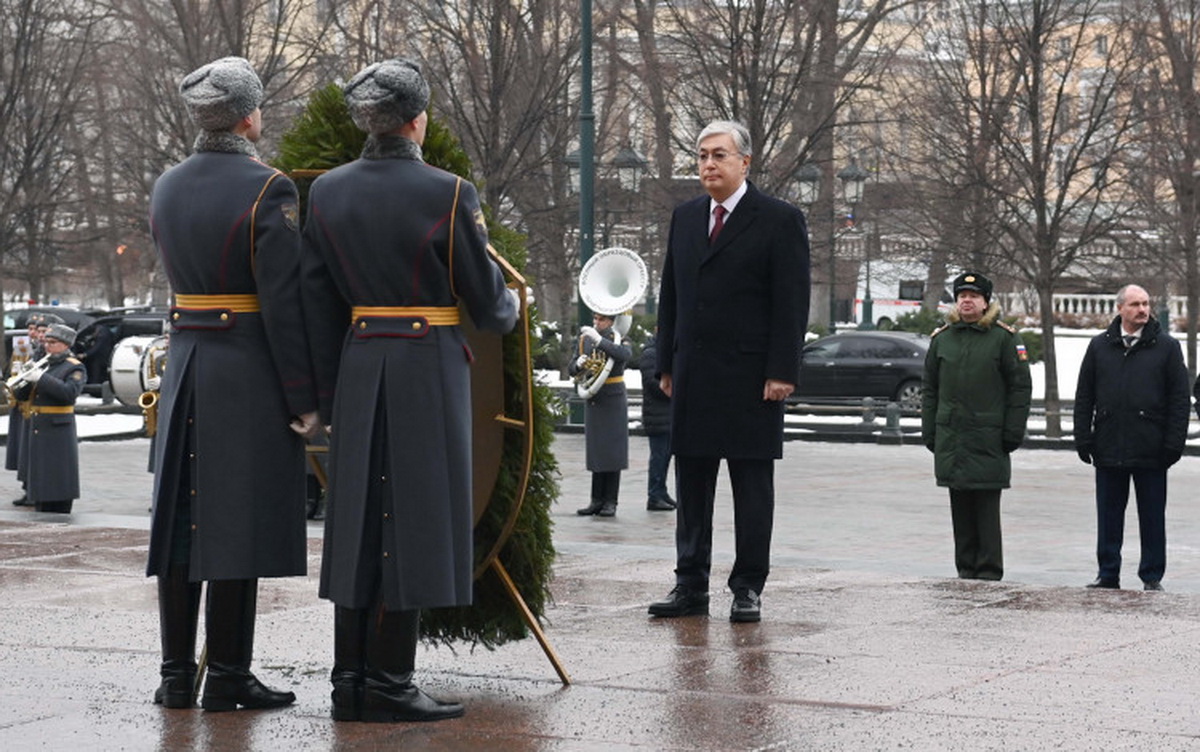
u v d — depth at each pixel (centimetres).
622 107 5491
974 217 4097
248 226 782
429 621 883
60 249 6412
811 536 2108
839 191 5931
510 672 910
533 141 4581
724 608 1137
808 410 4053
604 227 5212
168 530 802
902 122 4550
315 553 1462
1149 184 4506
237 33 4441
